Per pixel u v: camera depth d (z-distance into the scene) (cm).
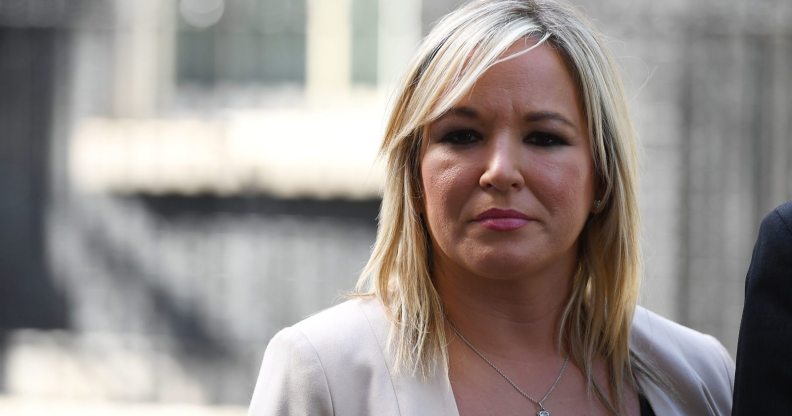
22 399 1805
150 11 1841
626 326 645
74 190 1831
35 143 1830
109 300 1827
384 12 1838
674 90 1750
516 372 618
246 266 1822
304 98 1845
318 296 1816
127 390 1811
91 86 1833
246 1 1855
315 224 1817
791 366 594
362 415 596
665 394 649
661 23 1744
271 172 1816
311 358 602
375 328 616
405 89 615
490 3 610
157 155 1828
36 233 1833
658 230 1761
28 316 1828
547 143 600
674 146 1756
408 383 598
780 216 609
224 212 1822
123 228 1830
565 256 632
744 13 1742
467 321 620
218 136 1828
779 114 1750
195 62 1852
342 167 1808
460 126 593
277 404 602
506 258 588
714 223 1762
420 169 616
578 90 605
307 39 1848
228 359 1814
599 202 636
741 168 1756
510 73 589
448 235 597
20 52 1823
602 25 1739
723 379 681
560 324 634
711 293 1756
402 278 619
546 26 603
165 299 1823
